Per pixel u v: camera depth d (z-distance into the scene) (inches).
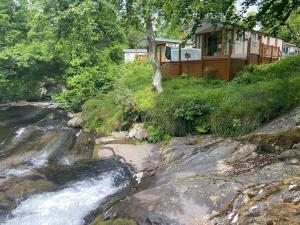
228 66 567.2
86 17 740.7
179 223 207.8
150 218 217.5
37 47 1155.3
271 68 555.8
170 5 379.6
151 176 330.0
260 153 284.8
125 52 1104.2
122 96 582.6
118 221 230.1
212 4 355.6
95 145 502.0
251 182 233.3
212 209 213.2
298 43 729.0
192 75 645.9
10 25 1282.0
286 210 172.2
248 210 188.2
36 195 339.9
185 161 326.3
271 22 448.1
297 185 195.0
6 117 918.4
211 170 283.1
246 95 418.9
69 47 932.6
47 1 842.8
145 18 540.1
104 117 628.7
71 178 381.4
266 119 380.5
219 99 436.5
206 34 717.3
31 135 629.6
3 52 1156.5
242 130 382.0
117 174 375.9
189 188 239.8
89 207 304.8
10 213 310.5
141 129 496.4
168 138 450.6
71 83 823.7
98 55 895.7
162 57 783.1
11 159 476.7
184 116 439.5
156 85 565.0
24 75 1241.4
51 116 890.1
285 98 386.3
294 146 267.4
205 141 388.2
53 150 514.3
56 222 290.5
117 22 640.4
